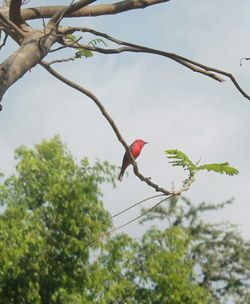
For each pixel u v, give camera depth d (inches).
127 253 724.0
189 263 772.6
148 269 739.4
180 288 747.4
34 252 674.2
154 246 751.1
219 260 1236.5
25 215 676.1
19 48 286.2
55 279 689.6
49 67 305.6
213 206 1222.9
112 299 720.3
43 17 316.5
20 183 698.2
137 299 740.0
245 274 1240.2
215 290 1235.9
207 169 297.1
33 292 671.8
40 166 703.1
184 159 293.3
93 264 705.6
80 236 701.9
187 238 772.6
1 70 276.4
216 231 1238.3
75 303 690.8
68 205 697.6
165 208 1195.9
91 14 319.0
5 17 294.7
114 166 716.0
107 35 311.0
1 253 657.6
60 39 305.7
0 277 666.2
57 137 725.9
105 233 362.9
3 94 273.4
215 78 315.9
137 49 312.5
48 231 689.6
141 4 327.6
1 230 666.2
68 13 302.5
